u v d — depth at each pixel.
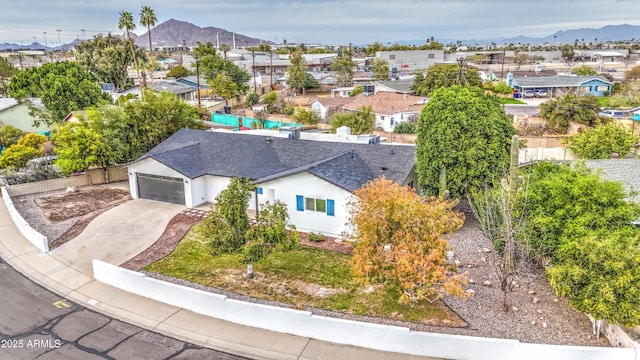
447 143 25.52
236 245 19.27
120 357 15.16
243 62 125.31
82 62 84.12
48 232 26.44
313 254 23.38
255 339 16.06
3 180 34.78
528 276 20.02
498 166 25.34
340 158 28.19
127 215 29.33
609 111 61.19
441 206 17.70
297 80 96.62
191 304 17.89
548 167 21.00
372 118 51.66
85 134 35.06
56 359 15.02
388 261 16.47
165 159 30.83
